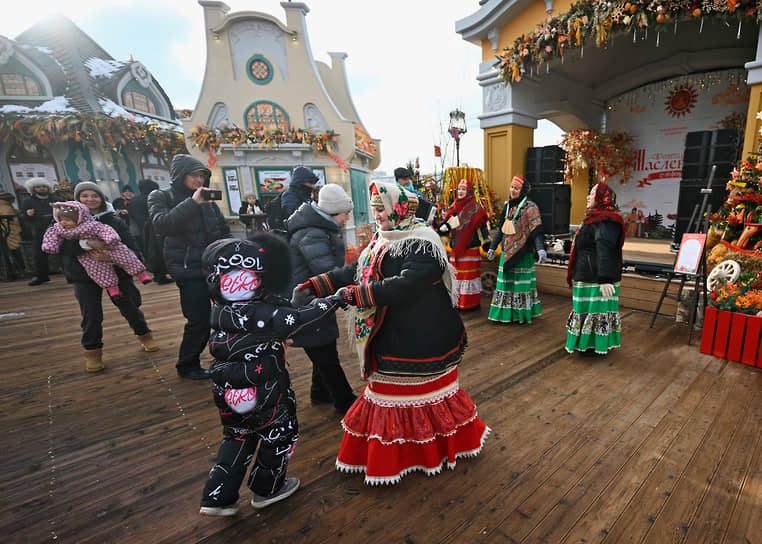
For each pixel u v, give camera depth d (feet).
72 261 10.47
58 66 38.63
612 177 27.81
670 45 22.13
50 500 6.21
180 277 10.00
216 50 32.60
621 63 24.06
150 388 10.16
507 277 14.08
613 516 5.47
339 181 35.73
